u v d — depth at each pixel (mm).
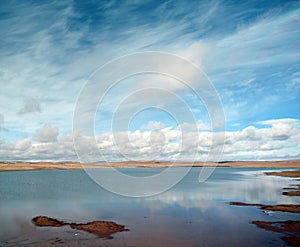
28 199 43875
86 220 28672
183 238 22172
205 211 32906
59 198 44938
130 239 22016
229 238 22047
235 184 68812
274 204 37375
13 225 26500
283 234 23000
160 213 32000
